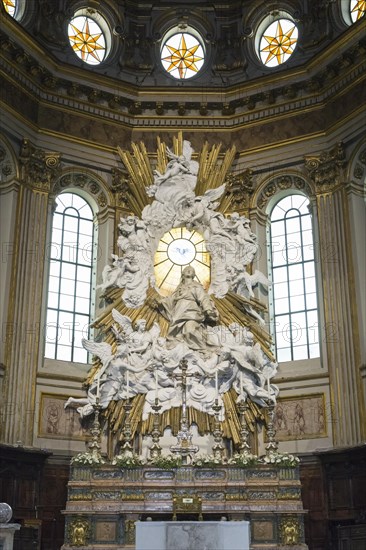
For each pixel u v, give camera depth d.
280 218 19.36
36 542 15.10
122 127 19.83
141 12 21.47
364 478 15.20
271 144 19.42
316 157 18.62
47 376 16.80
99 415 16.66
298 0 20.56
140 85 20.23
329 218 18.03
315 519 15.91
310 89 19.17
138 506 13.58
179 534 10.47
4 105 17.66
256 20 21.02
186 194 18.62
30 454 15.55
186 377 16.48
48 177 18.23
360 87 17.98
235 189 19.34
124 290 17.83
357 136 17.92
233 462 14.09
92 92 19.33
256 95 19.58
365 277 17.12
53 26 19.98
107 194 19.19
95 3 20.72
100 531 13.47
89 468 13.96
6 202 17.53
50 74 18.72
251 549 13.30
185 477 13.95
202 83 20.77
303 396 17.05
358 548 13.98
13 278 16.83
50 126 18.80
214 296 17.92
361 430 15.98
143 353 16.97
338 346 16.91
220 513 13.57
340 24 19.52
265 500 13.77
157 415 15.51
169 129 19.98
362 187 18.00
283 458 14.11
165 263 18.41
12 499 15.12
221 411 16.42
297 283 18.55
